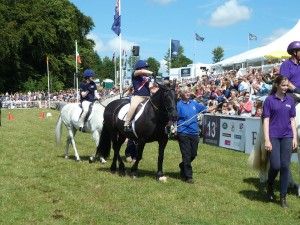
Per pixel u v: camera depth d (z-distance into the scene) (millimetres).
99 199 6828
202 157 11469
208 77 28047
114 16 18984
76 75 35469
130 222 5648
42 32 51906
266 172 7602
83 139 15578
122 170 8781
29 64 57906
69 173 8891
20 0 54594
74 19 60875
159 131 8039
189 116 8211
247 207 6449
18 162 10211
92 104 10180
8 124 22547
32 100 48750
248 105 13648
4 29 49188
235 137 13023
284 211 6215
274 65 20078
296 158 10914
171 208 6348
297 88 6992
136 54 16719
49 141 14828
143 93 8516
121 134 9008
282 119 6305
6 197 6828
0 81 53531
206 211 6215
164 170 9523
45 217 5836
